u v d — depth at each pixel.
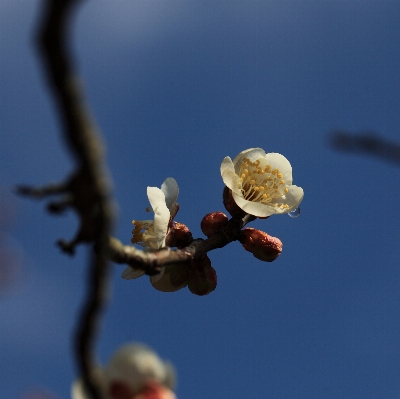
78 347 0.22
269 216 0.36
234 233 0.35
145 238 0.34
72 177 0.23
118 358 0.28
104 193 0.22
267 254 0.35
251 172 0.37
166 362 0.28
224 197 0.36
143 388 0.28
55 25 0.16
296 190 0.37
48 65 0.17
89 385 0.22
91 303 0.22
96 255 0.23
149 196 0.35
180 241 0.35
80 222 0.23
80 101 0.18
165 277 0.35
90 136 0.19
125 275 0.34
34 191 0.23
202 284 0.35
